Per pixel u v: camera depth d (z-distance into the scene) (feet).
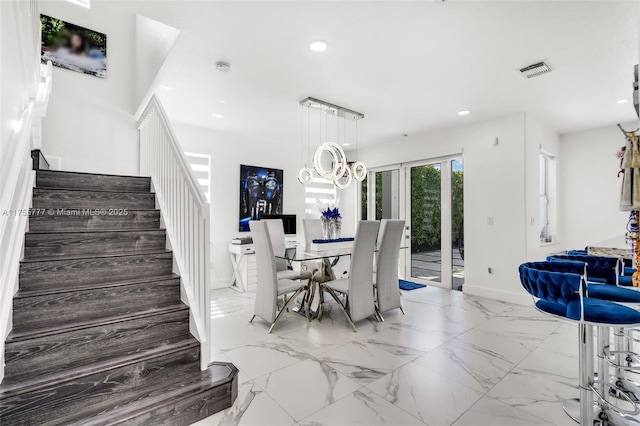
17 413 4.73
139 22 13.34
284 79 10.37
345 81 10.52
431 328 10.50
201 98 12.09
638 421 5.54
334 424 5.63
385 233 11.19
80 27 12.89
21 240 6.40
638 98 3.90
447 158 16.47
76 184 9.41
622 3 6.50
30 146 7.88
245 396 6.49
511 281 13.69
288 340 9.48
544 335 9.82
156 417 5.32
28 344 5.27
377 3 6.61
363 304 10.75
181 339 6.61
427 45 8.25
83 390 5.26
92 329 5.86
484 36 7.80
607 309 5.00
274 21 7.29
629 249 7.47
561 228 16.67
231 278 17.31
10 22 4.73
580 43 8.06
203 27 7.55
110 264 7.23
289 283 11.43
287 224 18.58
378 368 7.68
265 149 18.94
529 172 13.57
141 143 13.26
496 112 13.46
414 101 12.24
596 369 7.93
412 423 5.64
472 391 6.66
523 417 5.80
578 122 14.75
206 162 16.53
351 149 21.43
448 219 16.53
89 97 13.04
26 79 5.97
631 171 5.32
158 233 8.54
